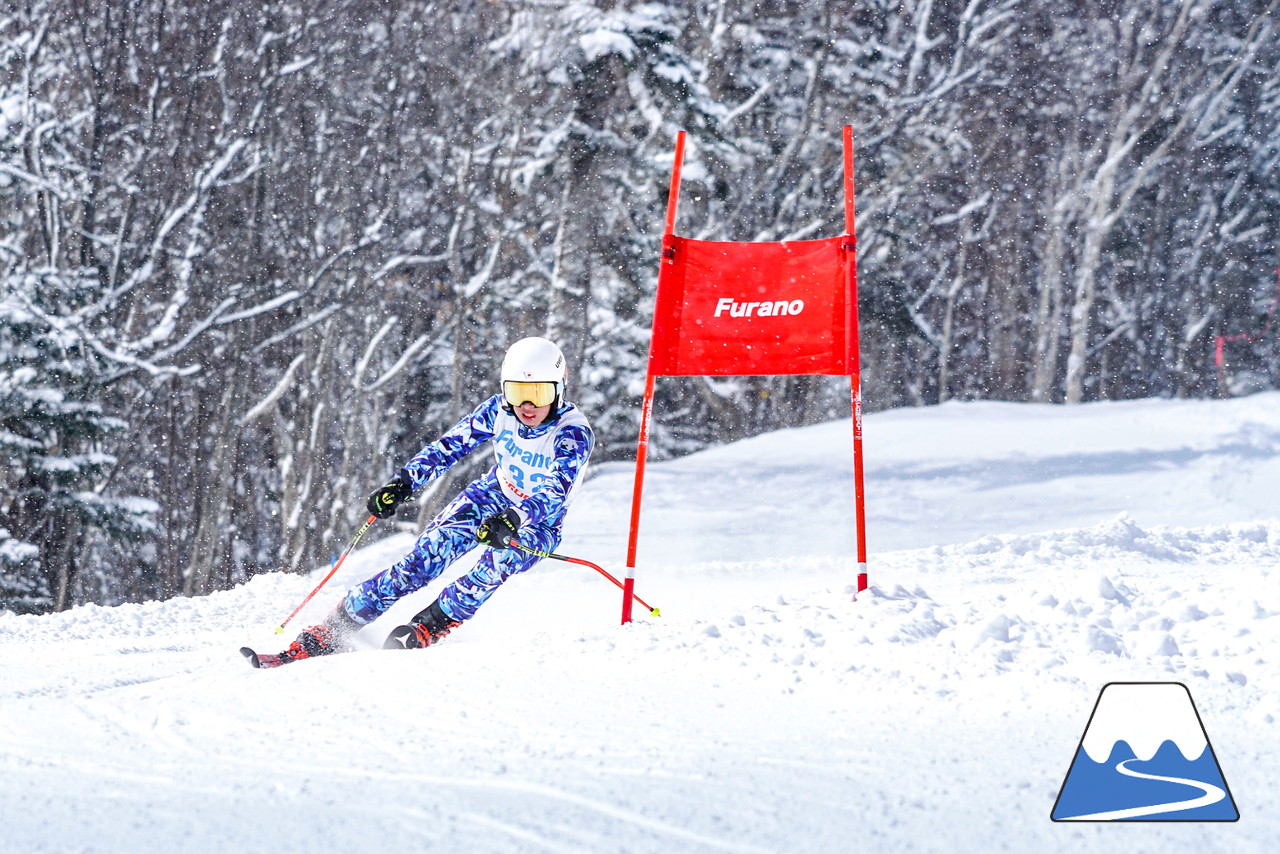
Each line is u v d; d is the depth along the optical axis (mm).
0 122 36969
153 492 48406
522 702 6340
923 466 30188
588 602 12414
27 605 36781
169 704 6535
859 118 46906
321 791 4605
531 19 41406
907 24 49125
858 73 46219
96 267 37938
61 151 38844
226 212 43469
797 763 4988
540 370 9461
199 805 4426
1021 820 4258
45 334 33562
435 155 45312
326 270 40656
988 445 32969
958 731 5598
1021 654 7285
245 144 38812
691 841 4016
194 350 43812
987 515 24438
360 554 18188
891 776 4785
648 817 4254
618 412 47656
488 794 4539
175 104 41531
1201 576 12141
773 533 22281
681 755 5133
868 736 5492
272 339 43438
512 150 42719
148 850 3922
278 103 43250
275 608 13609
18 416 33656
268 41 41688
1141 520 23641
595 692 6598
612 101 43406
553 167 42375
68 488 35906
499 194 44406
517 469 9820
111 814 4309
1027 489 27562
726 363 10062
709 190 45562
